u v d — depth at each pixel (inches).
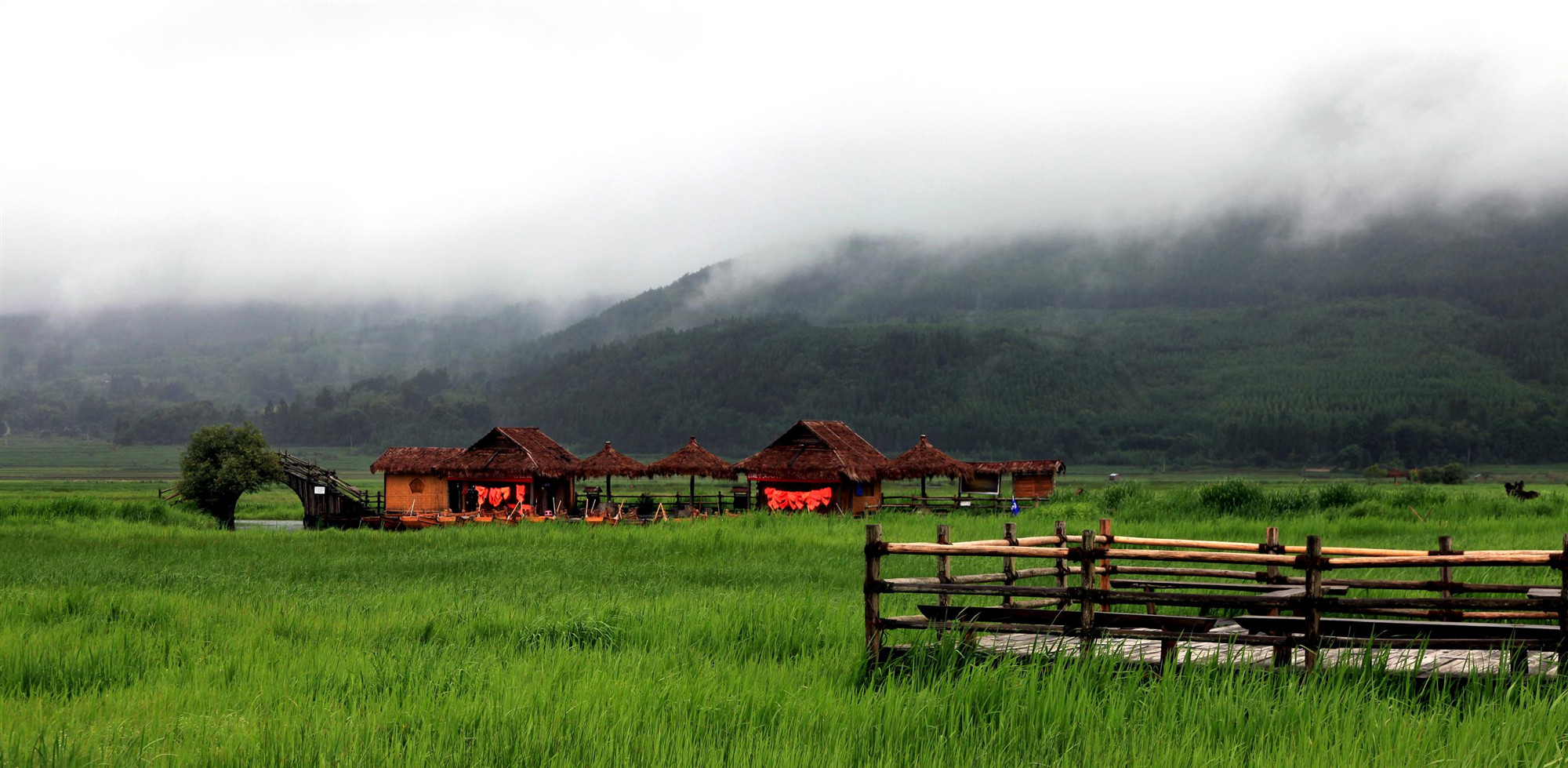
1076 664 394.6
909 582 446.0
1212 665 391.9
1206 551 512.7
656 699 390.3
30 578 890.7
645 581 863.1
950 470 2181.3
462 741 343.3
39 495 3255.4
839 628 539.2
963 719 362.9
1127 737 338.0
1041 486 2154.3
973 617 467.2
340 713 380.5
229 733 361.1
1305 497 1571.1
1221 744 329.4
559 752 329.4
